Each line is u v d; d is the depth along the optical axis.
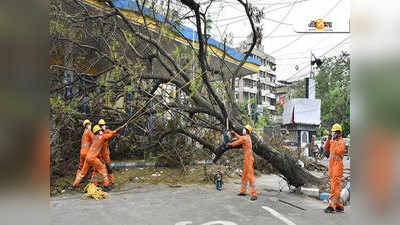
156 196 6.41
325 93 33.44
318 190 6.96
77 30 8.28
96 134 6.67
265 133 14.48
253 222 4.63
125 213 5.00
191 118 9.24
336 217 5.02
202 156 11.50
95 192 6.12
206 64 7.48
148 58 8.23
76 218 4.64
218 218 4.80
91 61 9.73
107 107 8.89
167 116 9.98
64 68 7.67
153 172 9.18
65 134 8.46
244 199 6.30
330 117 32.28
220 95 8.15
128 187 7.33
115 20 8.14
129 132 10.06
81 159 6.89
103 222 4.45
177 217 4.81
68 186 7.03
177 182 8.10
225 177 9.26
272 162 7.62
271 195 6.90
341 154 5.41
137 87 8.05
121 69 7.84
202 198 6.29
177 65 7.74
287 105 20.77
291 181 7.49
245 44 10.38
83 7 7.54
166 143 9.89
